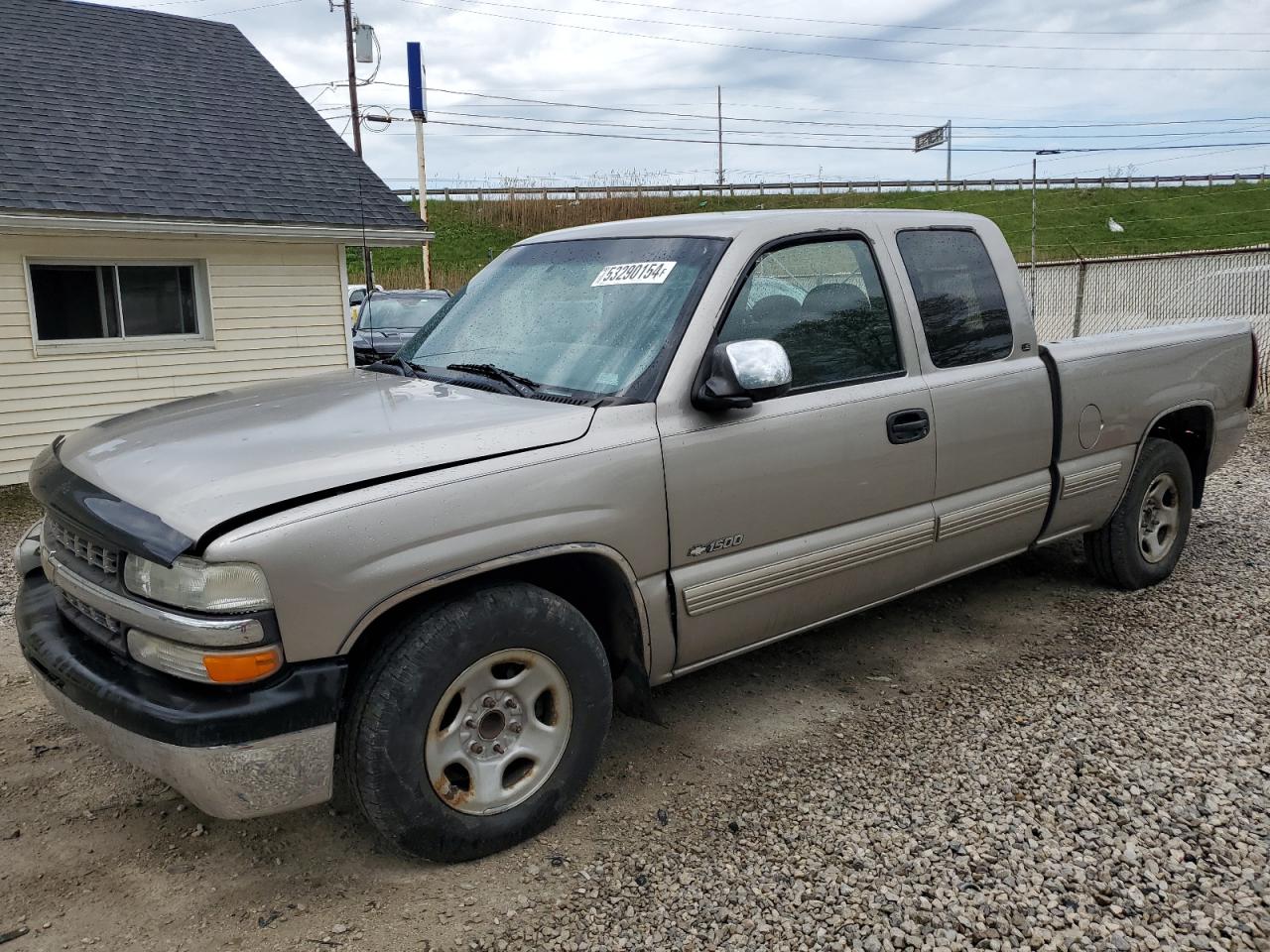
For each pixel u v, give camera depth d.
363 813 2.76
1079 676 4.03
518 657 2.81
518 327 3.62
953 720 3.67
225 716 2.37
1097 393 4.50
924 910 2.57
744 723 3.71
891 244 3.89
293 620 2.41
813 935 2.48
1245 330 5.40
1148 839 2.85
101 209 10.03
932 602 4.98
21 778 3.38
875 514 3.71
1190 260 12.84
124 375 10.84
